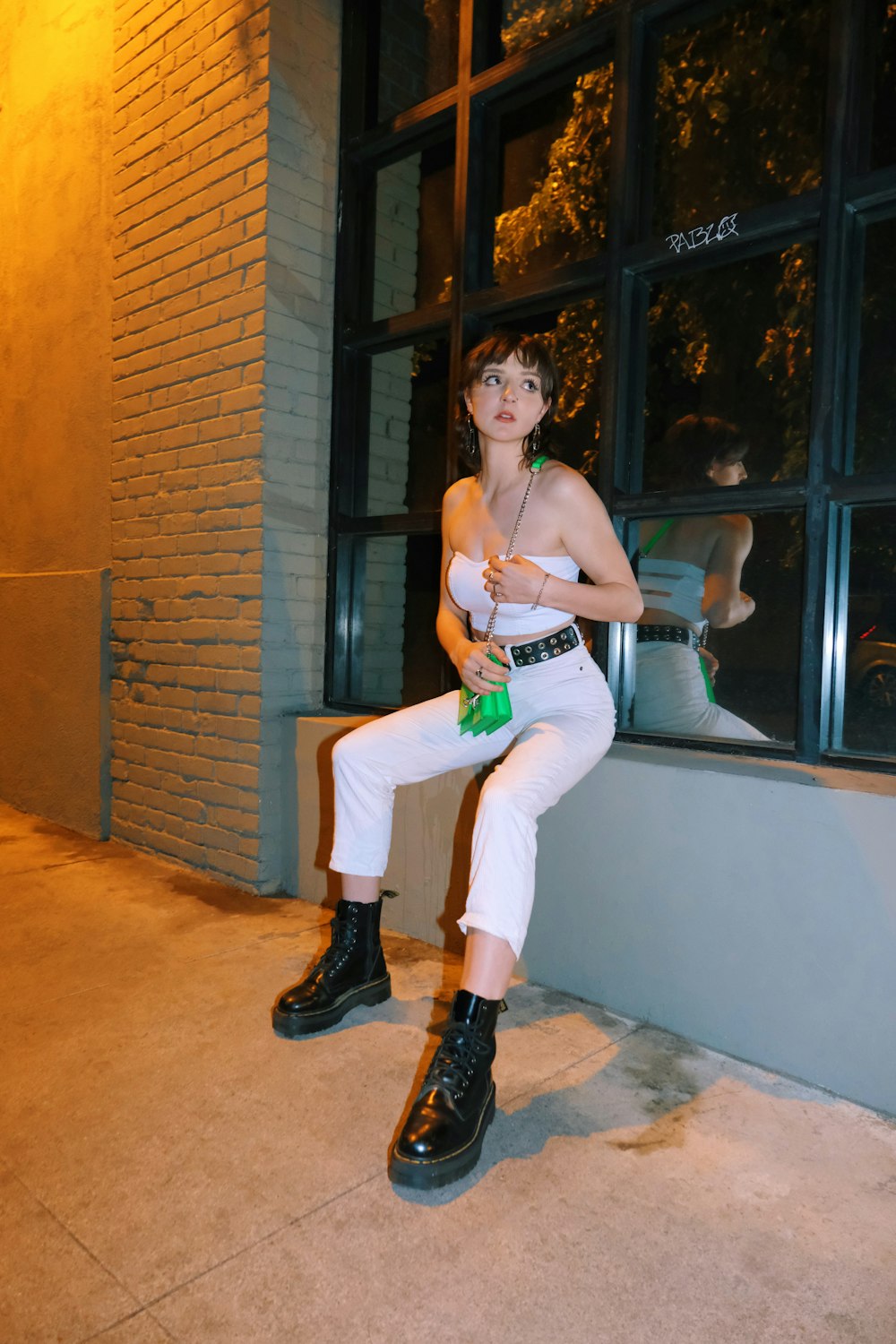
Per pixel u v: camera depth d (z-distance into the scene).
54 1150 1.71
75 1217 1.52
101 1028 2.21
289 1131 1.78
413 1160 1.56
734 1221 1.53
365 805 2.17
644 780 2.24
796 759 2.23
